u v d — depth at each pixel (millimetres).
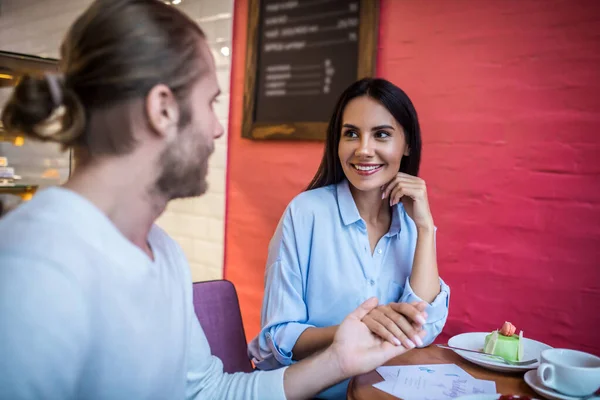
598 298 1608
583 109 1621
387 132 1267
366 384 955
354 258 1312
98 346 590
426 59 1935
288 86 2285
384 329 932
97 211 599
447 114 1893
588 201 1620
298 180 2291
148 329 643
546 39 1680
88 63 603
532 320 1737
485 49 1801
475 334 1240
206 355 926
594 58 1596
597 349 1615
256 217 2441
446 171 1901
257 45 2371
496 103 1785
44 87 600
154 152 643
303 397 887
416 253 1275
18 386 498
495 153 1793
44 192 596
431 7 1916
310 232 1327
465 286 1873
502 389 952
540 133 1701
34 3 3424
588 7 1601
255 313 2451
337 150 1377
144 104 624
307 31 2219
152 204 678
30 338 500
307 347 1138
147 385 654
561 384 889
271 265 1322
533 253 1729
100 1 631
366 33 2043
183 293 766
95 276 566
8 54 1800
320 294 1307
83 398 604
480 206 1832
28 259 515
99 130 622
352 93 1293
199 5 2598
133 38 612
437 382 974
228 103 2514
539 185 1709
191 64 658
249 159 2457
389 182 1313
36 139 622
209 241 2615
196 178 694
